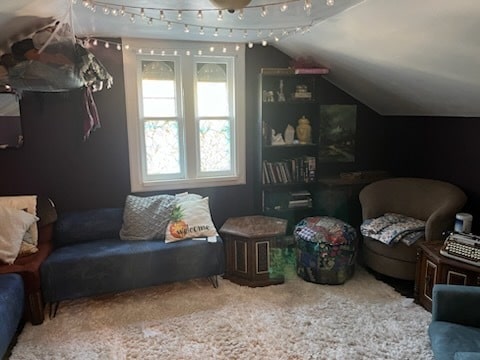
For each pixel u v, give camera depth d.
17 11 2.12
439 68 2.66
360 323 2.61
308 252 3.23
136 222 3.24
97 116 3.28
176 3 2.29
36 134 3.30
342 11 2.41
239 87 3.83
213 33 3.23
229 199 4.01
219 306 2.86
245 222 3.53
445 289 2.07
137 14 2.55
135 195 3.67
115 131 3.52
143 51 3.46
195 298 2.99
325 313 2.74
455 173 3.56
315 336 2.46
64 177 3.44
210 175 3.93
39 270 2.65
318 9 2.38
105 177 3.56
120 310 2.82
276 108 4.02
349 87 3.99
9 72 2.53
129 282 2.91
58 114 3.33
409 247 3.05
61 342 2.43
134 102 3.51
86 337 2.48
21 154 3.29
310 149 4.10
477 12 1.85
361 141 4.35
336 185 3.91
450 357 1.76
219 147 3.93
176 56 3.61
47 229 3.12
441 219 3.00
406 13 2.15
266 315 2.72
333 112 4.21
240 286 3.20
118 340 2.44
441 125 3.68
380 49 2.78
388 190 3.67
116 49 3.39
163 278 3.00
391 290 3.11
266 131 3.82
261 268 3.22
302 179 3.95
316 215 4.08
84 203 3.54
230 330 2.54
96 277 2.81
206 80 3.78
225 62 3.81
